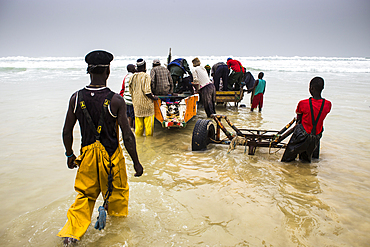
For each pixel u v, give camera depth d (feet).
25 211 10.39
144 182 12.83
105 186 8.71
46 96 37.58
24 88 45.39
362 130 22.62
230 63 33.60
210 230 9.28
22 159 15.87
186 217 10.01
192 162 15.65
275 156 16.76
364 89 47.88
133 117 23.09
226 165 15.19
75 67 101.45
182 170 14.48
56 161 15.67
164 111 21.15
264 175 13.89
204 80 25.95
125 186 9.31
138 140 20.31
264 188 12.44
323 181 13.26
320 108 14.44
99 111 8.01
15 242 8.46
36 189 12.22
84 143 8.27
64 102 33.37
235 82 34.68
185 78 29.60
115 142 8.52
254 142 16.71
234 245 8.55
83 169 8.27
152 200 11.14
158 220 9.74
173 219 9.86
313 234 9.15
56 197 11.48
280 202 11.21
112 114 8.17
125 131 8.46
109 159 8.34
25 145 18.34
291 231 9.29
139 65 20.21
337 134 21.50
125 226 9.29
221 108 33.55
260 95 30.35
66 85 49.70
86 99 8.02
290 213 10.41
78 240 8.39
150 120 21.04
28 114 27.12
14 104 31.91
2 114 26.99
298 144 15.17
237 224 9.65
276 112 30.35
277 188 12.46
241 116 28.35
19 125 23.25
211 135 18.47
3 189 12.17
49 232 8.93
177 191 12.05
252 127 23.66
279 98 38.99
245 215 10.21
